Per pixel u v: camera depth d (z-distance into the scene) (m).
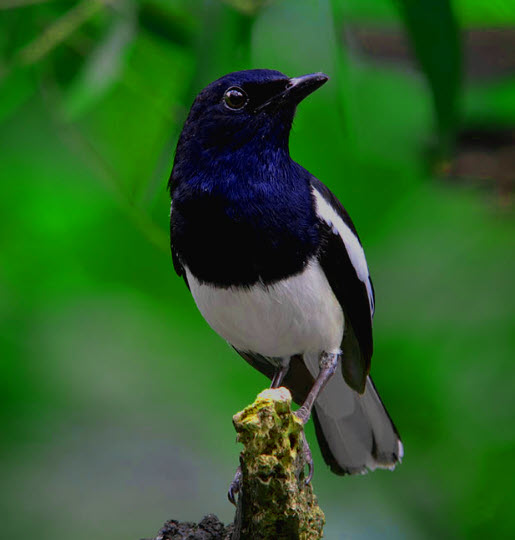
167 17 9.32
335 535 11.88
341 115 8.23
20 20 9.56
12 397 12.88
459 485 12.27
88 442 12.78
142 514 12.26
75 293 13.73
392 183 13.55
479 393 12.46
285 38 9.65
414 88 12.53
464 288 13.05
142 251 13.56
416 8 8.36
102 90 9.54
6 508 12.13
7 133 12.41
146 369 13.45
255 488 5.48
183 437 12.97
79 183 13.12
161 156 8.40
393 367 12.78
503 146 11.46
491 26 11.22
